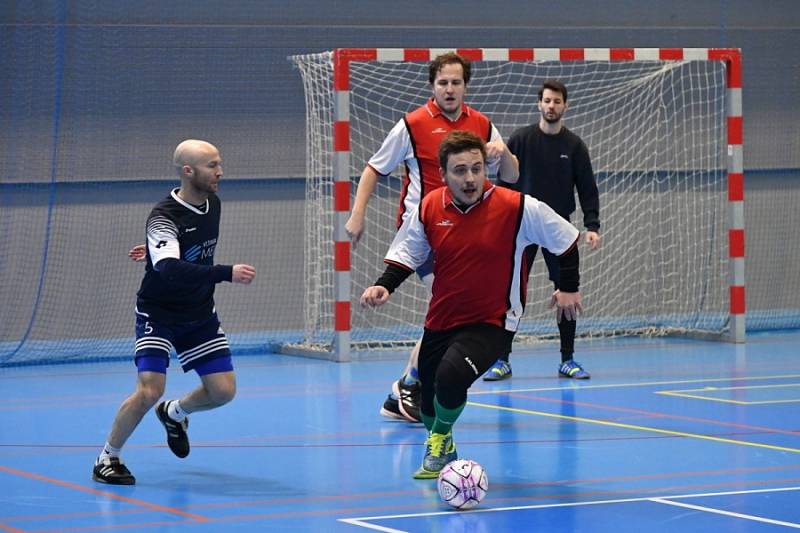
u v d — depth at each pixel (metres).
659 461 8.52
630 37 20.00
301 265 18.80
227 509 7.07
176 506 7.16
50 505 7.20
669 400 11.62
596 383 12.98
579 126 19.47
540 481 7.84
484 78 19.16
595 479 7.89
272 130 18.55
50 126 17.44
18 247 17.31
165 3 17.92
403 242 7.79
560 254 7.65
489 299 7.62
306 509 7.06
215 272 7.40
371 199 18.66
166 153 18.02
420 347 7.91
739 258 16.95
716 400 11.58
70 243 17.59
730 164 16.81
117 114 17.77
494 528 6.51
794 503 7.09
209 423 10.47
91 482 7.95
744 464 8.37
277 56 18.48
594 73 19.56
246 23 18.30
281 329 18.70
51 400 12.13
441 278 7.65
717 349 16.28
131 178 17.88
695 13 20.34
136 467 8.49
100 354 16.38
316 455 8.91
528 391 12.38
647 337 18.05
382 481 7.91
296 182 18.72
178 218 7.74
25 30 17.28
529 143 12.98
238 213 18.42
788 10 20.94
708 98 20.19
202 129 18.17
